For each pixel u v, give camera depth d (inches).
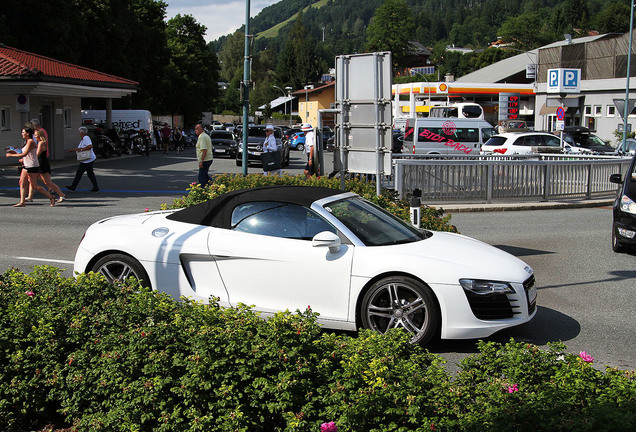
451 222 582.2
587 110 1926.7
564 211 678.5
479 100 1907.0
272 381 149.1
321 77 5964.6
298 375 149.1
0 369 169.0
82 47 1771.7
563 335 253.6
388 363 149.9
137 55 2032.5
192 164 1295.5
